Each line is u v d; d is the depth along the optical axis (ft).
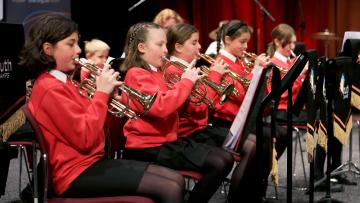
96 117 8.52
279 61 17.39
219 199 14.75
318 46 32.01
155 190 8.61
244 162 12.14
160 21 19.62
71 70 8.94
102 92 8.70
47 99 8.46
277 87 9.45
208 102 11.76
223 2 32.40
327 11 31.63
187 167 10.62
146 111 9.73
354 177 16.70
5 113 12.17
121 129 11.14
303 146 21.30
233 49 14.87
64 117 8.43
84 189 8.61
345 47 14.55
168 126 10.74
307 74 11.51
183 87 10.18
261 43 32.19
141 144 10.50
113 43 28.71
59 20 8.74
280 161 19.16
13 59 12.26
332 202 13.89
